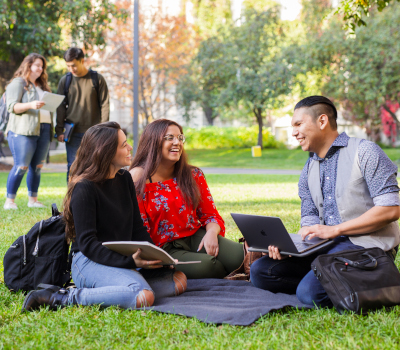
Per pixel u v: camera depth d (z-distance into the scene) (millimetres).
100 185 2918
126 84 28797
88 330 2346
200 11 34375
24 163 6715
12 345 2168
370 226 2811
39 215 6254
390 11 21547
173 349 2109
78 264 2926
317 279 2775
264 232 2990
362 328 2301
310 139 3004
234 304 2795
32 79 6727
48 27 15953
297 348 2094
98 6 16188
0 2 14430
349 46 21641
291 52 24688
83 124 6750
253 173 17266
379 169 2832
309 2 24344
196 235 3643
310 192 3146
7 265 3072
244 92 25219
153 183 3486
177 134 3449
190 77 28484
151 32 28141
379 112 26938
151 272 3117
